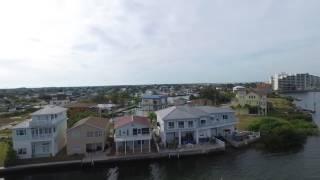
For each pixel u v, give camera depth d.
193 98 174.12
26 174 55.53
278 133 70.25
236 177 50.25
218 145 65.56
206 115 71.12
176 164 58.34
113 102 178.00
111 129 82.94
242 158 60.84
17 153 60.09
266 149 67.06
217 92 177.75
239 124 93.19
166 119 67.25
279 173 51.41
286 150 66.00
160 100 142.50
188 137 70.69
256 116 111.75
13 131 60.31
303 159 58.97
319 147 67.88
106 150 64.25
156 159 60.28
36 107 158.00
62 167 56.94
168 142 67.94
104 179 52.00
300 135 72.75
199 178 50.44
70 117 94.88
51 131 61.41
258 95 124.38
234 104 141.00
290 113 117.56
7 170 55.00
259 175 50.78
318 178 48.50
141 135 63.31
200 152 62.78
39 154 61.56
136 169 56.38
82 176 53.88
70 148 62.56
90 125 63.19
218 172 53.03
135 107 153.75
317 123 102.94
